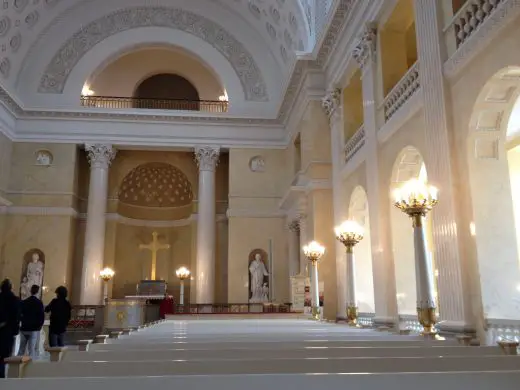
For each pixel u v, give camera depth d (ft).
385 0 34.09
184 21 67.82
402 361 10.65
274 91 66.74
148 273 70.74
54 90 63.98
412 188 19.98
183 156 70.13
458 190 24.26
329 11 41.88
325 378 7.74
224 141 64.90
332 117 47.52
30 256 60.13
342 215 44.68
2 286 22.77
